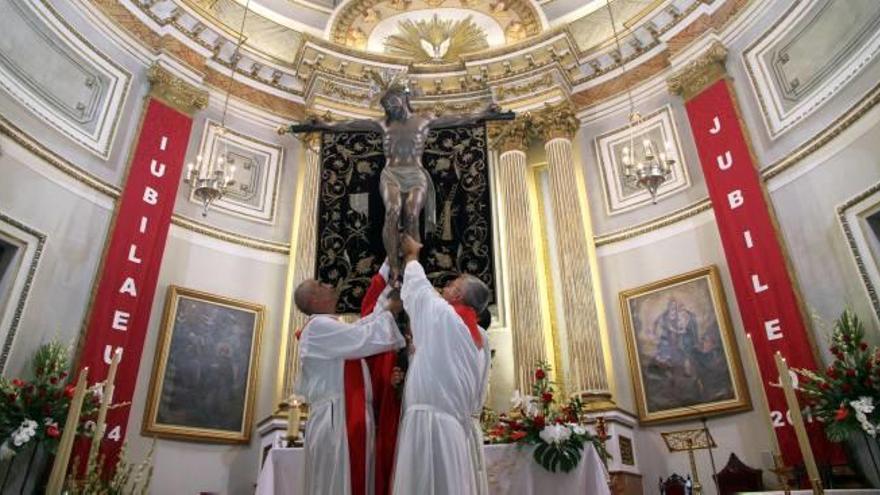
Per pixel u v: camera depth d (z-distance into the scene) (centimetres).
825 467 589
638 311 826
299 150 989
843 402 538
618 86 984
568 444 407
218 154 920
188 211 852
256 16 1053
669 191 869
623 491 668
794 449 624
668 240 841
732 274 741
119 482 522
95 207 745
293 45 1069
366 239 727
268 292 869
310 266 853
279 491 408
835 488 571
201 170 884
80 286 702
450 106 1010
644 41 970
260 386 812
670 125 908
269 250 893
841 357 562
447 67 1028
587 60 1003
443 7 1120
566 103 970
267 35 1052
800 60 746
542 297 870
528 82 996
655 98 943
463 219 741
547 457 402
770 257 707
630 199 903
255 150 957
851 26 682
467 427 284
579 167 948
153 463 700
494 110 471
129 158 801
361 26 1112
